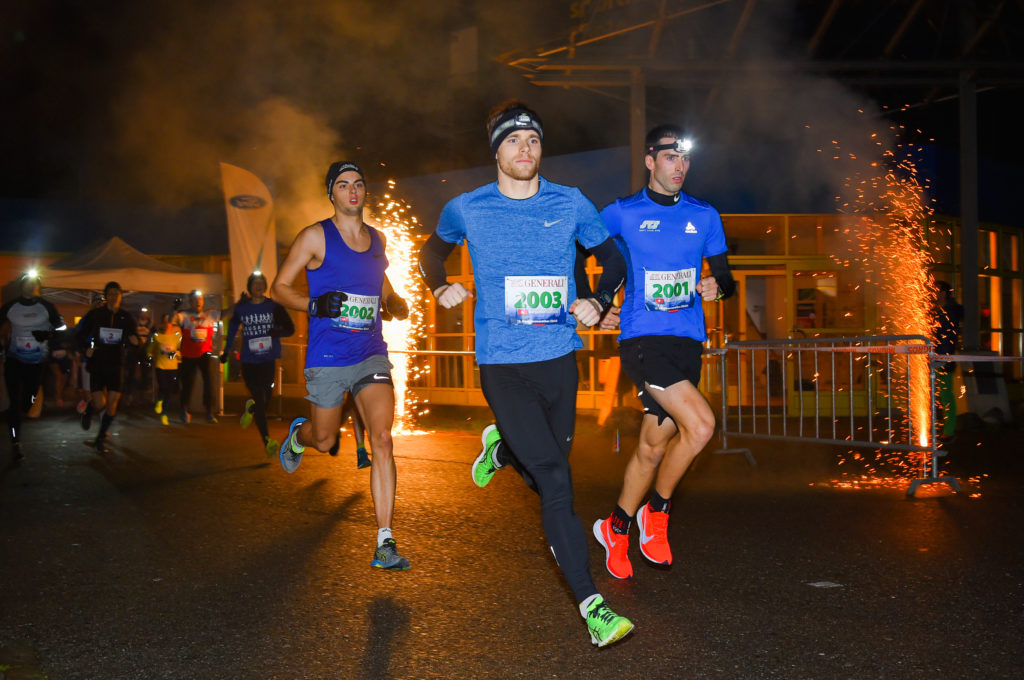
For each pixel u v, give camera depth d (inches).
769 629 144.3
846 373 543.5
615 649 135.9
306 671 128.0
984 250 601.0
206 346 501.0
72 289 548.7
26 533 217.9
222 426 482.9
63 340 573.0
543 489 135.1
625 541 174.1
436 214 633.6
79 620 151.2
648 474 171.0
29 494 271.7
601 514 241.3
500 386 140.9
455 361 634.2
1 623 149.7
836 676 124.5
